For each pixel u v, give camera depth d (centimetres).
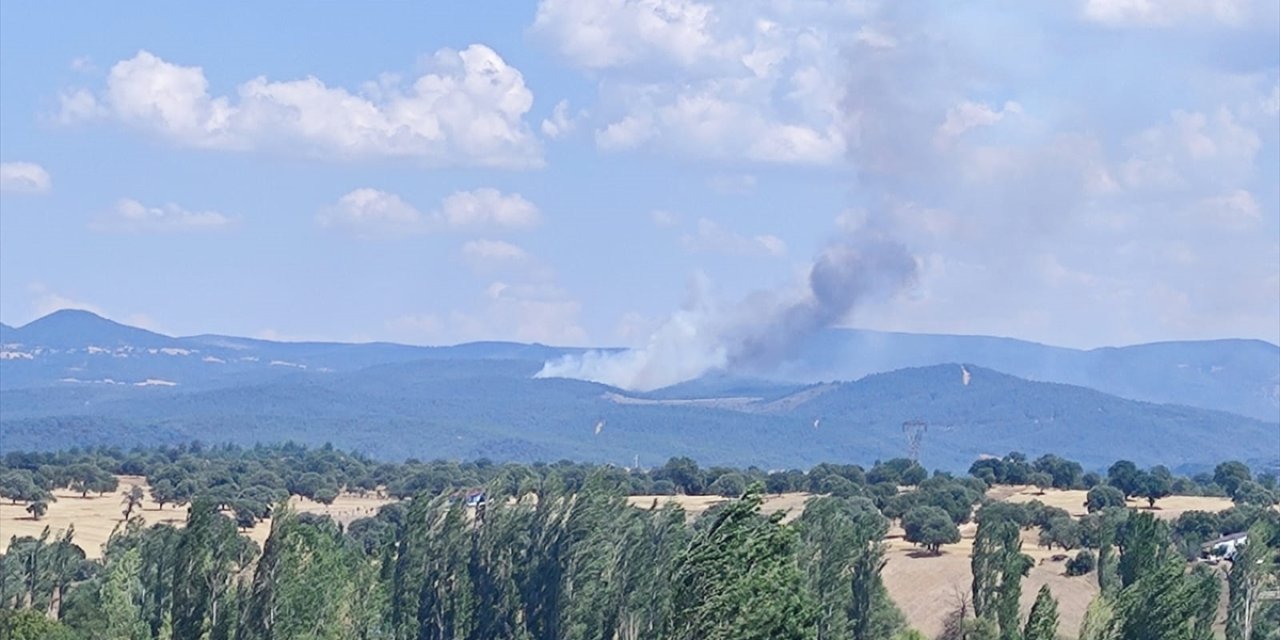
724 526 9012
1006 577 14200
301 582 12775
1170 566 11256
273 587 12706
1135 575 13575
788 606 8812
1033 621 11125
